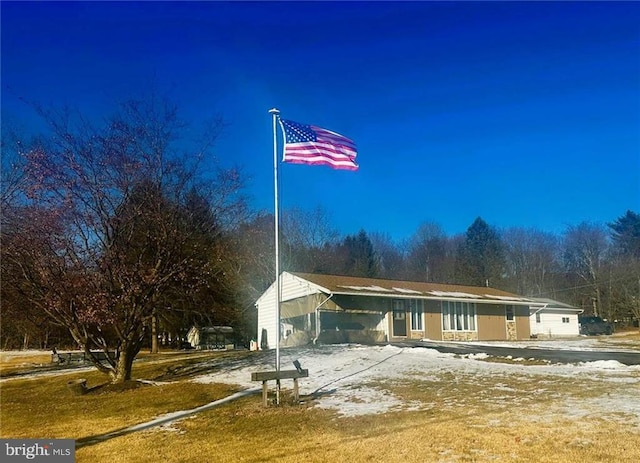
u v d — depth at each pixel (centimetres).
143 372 1970
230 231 1886
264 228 3869
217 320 4038
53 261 1534
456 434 738
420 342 2558
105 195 1591
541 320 4231
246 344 4322
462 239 6500
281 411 1013
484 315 3197
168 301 1797
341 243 5506
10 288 1587
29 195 1516
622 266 5506
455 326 3022
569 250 6222
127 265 1623
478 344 2484
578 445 640
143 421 1037
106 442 870
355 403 1048
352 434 796
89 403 1337
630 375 1134
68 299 1572
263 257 3909
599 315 5578
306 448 736
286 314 2859
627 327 5394
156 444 830
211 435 864
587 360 1464
